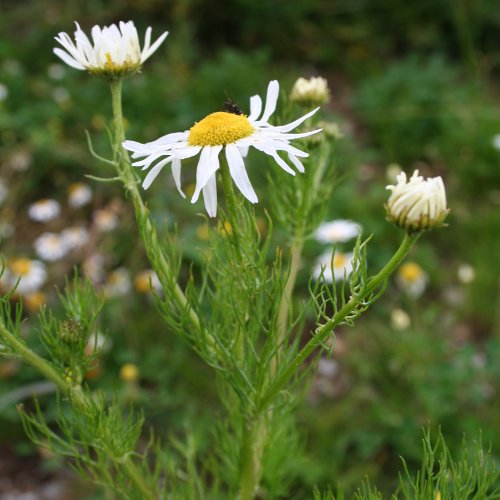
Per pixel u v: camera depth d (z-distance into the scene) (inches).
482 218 16.9
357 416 12.6
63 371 6.7
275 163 8.0
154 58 22.5
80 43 6.7
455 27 23.1
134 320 14.3
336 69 23.0
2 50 22.0
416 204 5.4
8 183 17.9
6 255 16.5
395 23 23.5
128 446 7.1
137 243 16.3
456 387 12.5
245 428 7.3
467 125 19.1
